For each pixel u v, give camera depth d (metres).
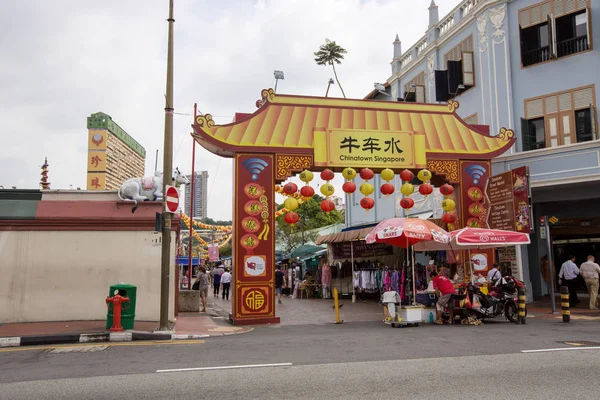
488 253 16.94
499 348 8.94
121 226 14.63
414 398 5.69
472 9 21.47
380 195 28.66
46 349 9.96
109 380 6.82
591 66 18.12
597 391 5.92
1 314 13.77
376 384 6.34
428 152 16.73
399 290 19.70
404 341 10.03
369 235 14.80
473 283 14.38
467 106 22.03
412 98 26.41
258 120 15.78
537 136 19.39
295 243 38.09
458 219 17.03
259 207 15.40
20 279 14.02
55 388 6.41
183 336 11.61
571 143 18.33
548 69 19.17
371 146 16.20
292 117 16.03
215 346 10.02
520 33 19.84
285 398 5.78
